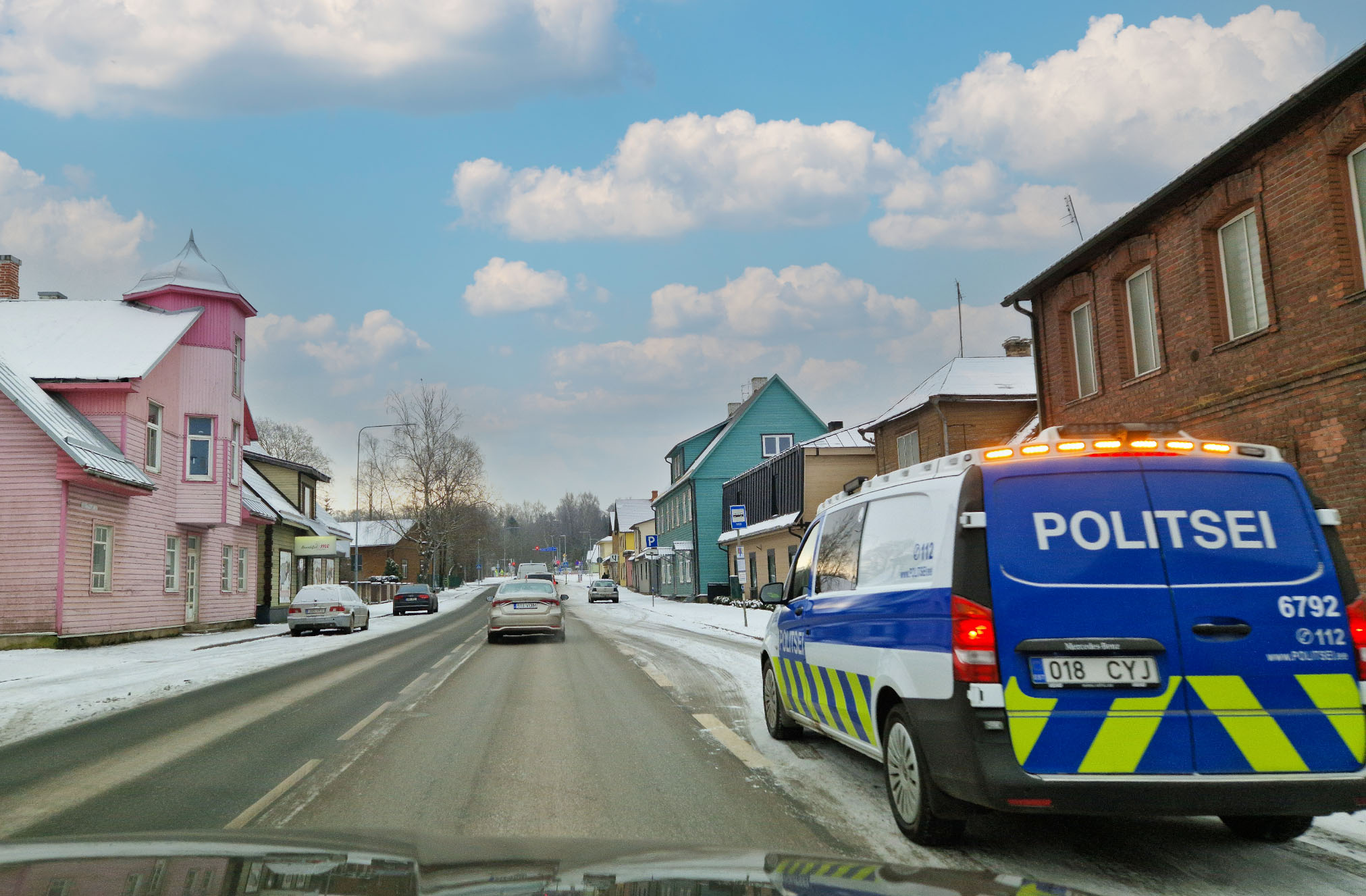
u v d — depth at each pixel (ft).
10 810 18.66
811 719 23.02
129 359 76.13
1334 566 14.76
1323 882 13.70
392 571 290.35
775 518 116.37
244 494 104.32
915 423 83.76
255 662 53.98
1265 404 37.76
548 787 20.33
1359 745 14.15
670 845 6.82
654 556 141.18
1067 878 13.97
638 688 38.45
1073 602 14.30
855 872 6.19
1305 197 35.55
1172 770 13.91
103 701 36.70
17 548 63.62
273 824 17.21
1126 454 15.07
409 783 20.76
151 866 5.31
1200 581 14.47
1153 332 47.01
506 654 57.00
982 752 13.99
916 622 16.03
